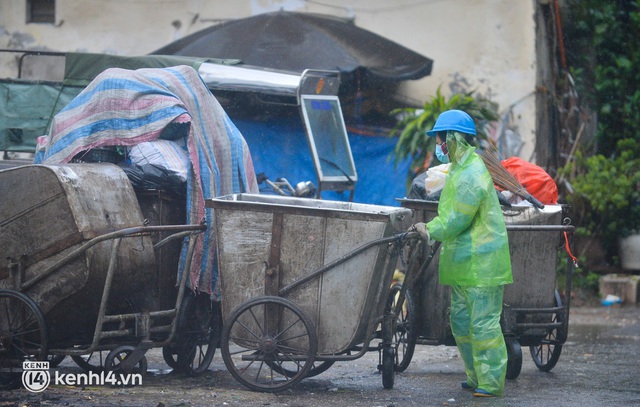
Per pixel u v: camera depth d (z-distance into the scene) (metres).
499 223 11.62
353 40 24.11
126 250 11.31
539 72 26.09
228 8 27.95
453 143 11.63
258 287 11.41
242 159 13.66
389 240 11.06
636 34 28.36
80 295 10.84
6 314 10.92
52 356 12.86
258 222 11.39
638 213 25.75
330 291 11.27
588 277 25.39
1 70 28.45
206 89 13.58
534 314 13.47
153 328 11.77
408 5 26.78
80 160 12.71
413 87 26.52
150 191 12.09
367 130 24.95
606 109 28.06
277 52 23.12
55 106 19.44
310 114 20.20
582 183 25.70
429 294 13.09
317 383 12.54
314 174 22.05
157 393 11.19
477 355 11.62
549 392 12.12
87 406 10.10
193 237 11.98
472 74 26.28
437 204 12.70
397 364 13.23
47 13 28.66
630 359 15.56
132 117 12.41
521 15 25.92
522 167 14.77
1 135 19.48
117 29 28.41
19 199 10.88
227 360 11.42
